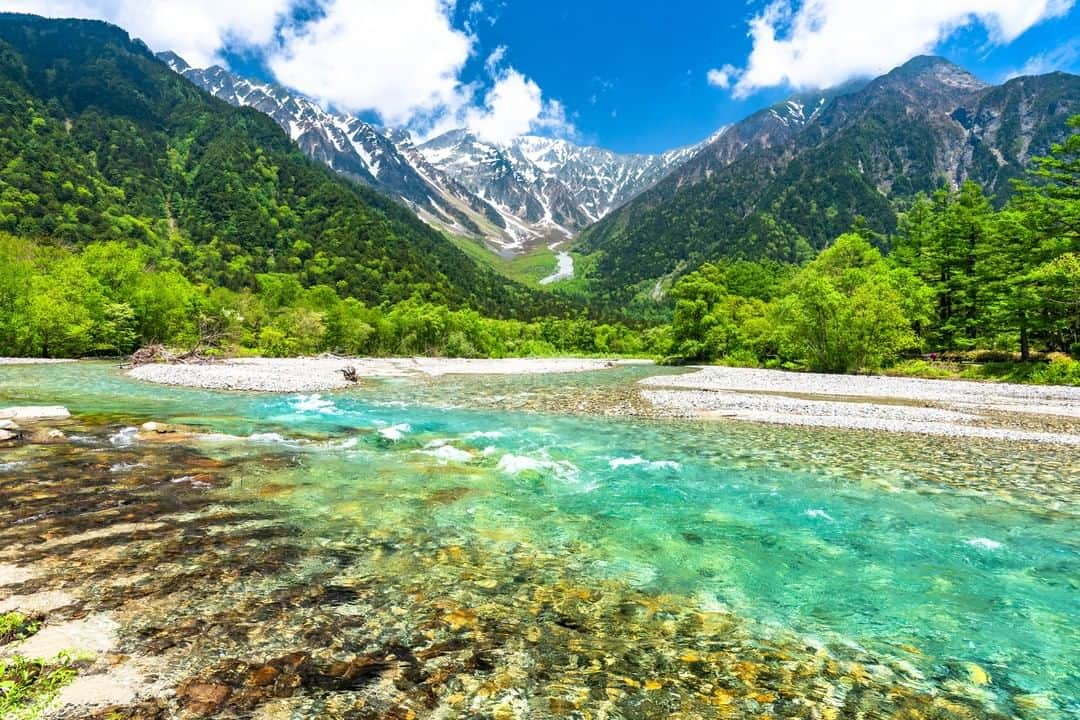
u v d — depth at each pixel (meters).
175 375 35.50
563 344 140.00
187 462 12.62
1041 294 40.97
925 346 55.38
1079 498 11.69
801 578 7.62
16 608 5.73
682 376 45.78
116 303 57.88
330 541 8.22
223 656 5.05
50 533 7.98
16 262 54.97
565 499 11.05
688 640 5.88
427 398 28.72
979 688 5.22
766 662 5.52
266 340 71.88
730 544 8.84
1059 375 38.56
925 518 10.31
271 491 10.70
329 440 16.20
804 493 11.84
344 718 4.27
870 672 5.42
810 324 49.16
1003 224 49.53
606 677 5.11
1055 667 5.61
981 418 23.17
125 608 5.87
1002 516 10.47
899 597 7.12
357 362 64.12
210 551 7.60
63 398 24.06
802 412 24.34
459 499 10.71
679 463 14.47
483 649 5.47
